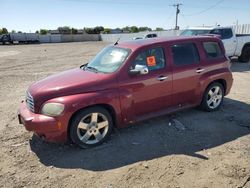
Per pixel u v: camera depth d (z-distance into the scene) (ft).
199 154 14.89
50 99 14.97
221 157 14.52
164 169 13.52
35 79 39.01
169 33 114.01
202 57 20.04
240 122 19.34
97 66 18.17
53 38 208.64
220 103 21.68
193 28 47.91
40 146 16.26
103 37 223.51
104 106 16.31
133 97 16.88
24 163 14.43
